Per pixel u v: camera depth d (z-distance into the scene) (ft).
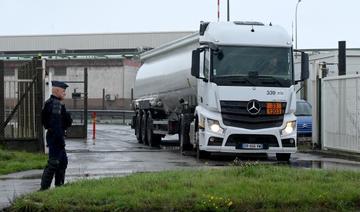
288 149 59.77
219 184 34.30
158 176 37.42
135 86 100.27
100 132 123.85
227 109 58.90
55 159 36.01
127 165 54.80
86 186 34.50
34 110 65.21
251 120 58.95
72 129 100.22
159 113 82.58
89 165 54.70
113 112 183.21
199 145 60.75
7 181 43.14
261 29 60.59
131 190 32.86
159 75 82.89
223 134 58.80
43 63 65.67
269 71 59.67
